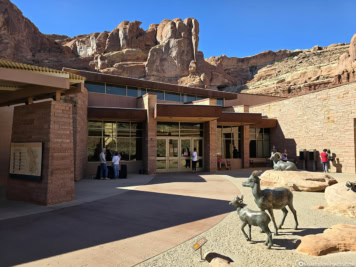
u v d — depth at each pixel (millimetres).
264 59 133250
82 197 9969
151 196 10117
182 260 4289
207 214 7344
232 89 100250
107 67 91500
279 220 6680
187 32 94750
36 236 5508
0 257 4395
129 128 19922
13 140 10352
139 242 5141
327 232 5094
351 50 59344
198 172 19656
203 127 21094
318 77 70438
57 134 9039
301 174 11805
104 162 16031
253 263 4066
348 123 18734
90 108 17672
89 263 4160
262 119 25094
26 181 9445
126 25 104312
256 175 5387
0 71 7176
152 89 24297
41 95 10062
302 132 22703
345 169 18859
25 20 96875
